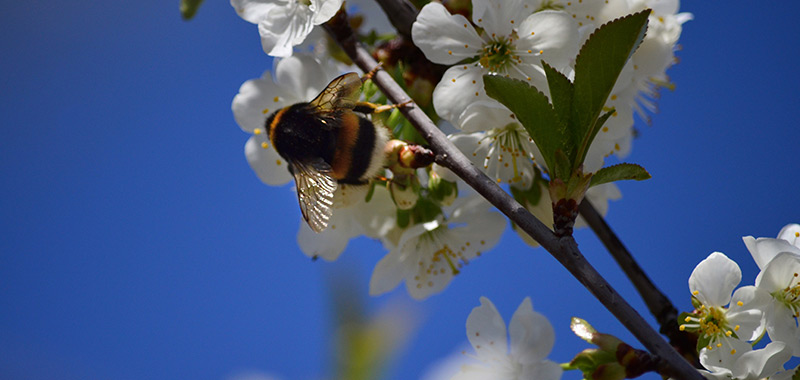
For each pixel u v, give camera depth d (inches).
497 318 24.5
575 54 24.3
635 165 23.3
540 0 24.5
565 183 23.3
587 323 23.7
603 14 24.6
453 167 23.7
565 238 23.3
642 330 23.3
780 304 24.0
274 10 24.6
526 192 24.5
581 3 24.5
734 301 23.9
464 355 24.3
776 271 23.9
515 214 23.4
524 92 23.4
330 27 24.2
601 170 23.3
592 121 23.3
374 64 24.1
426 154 23.8
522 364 24.3
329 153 24.5
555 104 23.4
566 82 23.4
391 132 24.6
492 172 24.5
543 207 24.5
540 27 24.3
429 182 24.6
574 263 23.3
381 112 24.5
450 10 24.6
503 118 24.3
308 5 24.6
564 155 23.3
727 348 23.9
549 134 23.4
